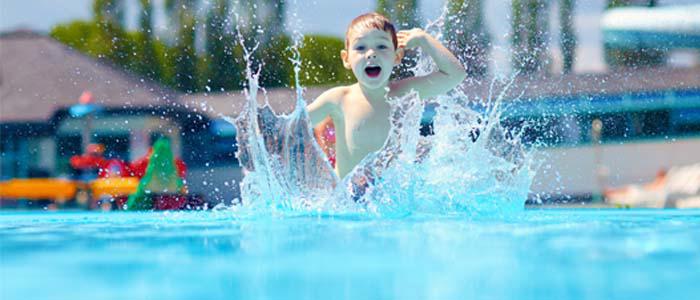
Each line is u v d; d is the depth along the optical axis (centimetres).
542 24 819
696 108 1022
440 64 409
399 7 765
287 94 946
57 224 310
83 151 1224
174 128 1152
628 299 114
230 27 1040
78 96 1263
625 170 984
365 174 378
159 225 281
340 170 407
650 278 134
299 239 206
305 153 384
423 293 120
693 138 1026
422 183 351
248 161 396
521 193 362
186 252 175
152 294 119
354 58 397
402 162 357
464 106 410
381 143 396
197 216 344
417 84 407
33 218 382
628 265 150
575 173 888
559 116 847
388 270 144
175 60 1159
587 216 338
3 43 1416
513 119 760
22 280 134
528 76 802
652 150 1002
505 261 157
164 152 773
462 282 131
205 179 1038
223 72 1096
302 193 371
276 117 395
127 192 970
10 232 255
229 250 179
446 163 361
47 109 1267
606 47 945
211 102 1124
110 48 1285
